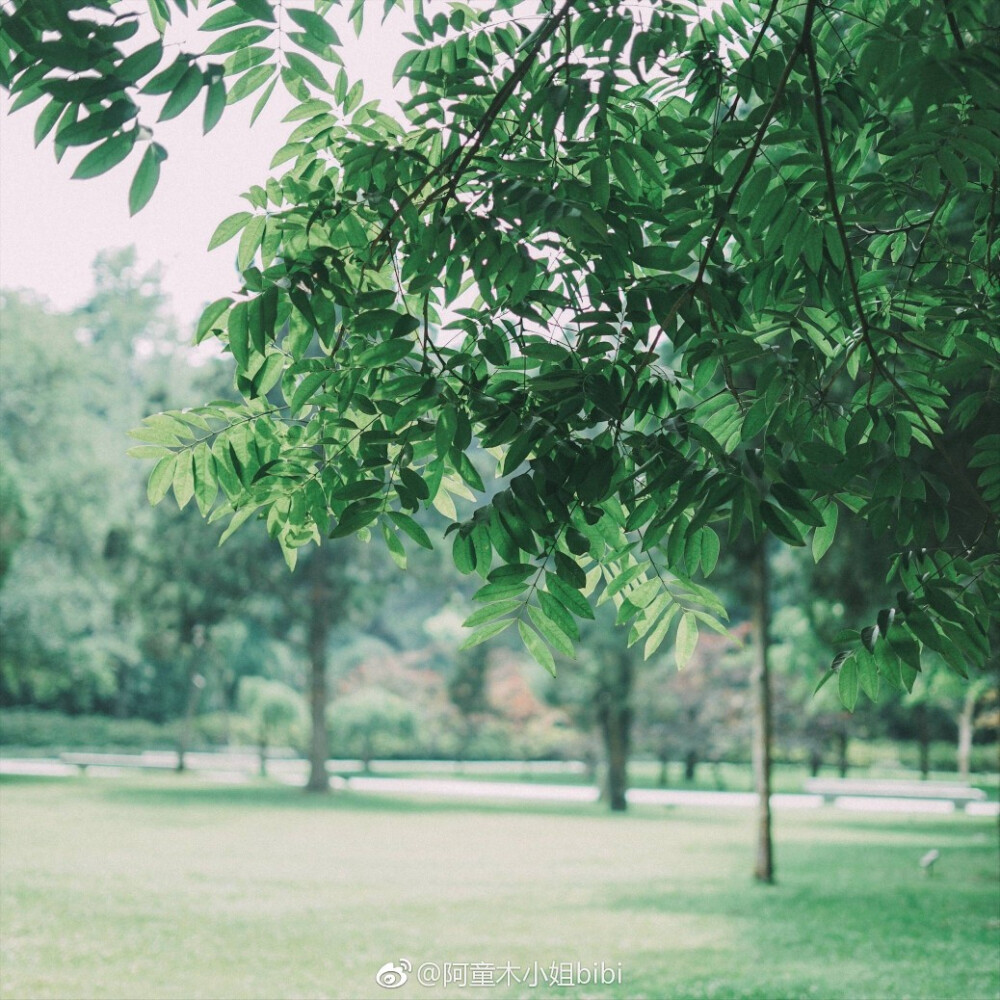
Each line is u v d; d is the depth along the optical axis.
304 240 3.45
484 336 3.35
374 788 36.75
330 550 32.59
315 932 11.63
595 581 3.81
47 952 10.34
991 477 3.18
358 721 42.47
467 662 41.28
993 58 2.57
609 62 3.10
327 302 3.11
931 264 3.78
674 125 3.25
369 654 49.97
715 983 9.52
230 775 39.66
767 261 3.35
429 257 3.17
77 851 17.55
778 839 22.75
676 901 14.08
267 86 3.08
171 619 31.56
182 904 13.09
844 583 12.84
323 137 3.57
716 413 3.70
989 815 29.94
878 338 3.82
